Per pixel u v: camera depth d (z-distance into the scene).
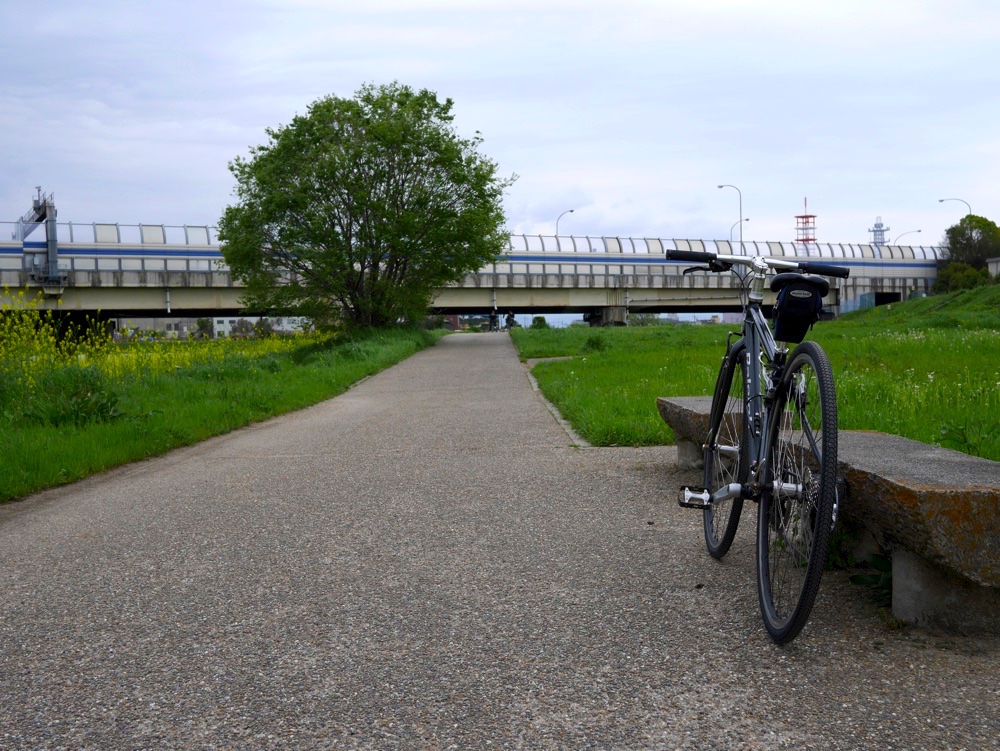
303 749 2.24
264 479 6.70
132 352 17.59
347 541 4.50
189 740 2.31
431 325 97.44
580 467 6.63
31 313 13.65
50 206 58.91
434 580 3.74
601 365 19.14
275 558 4.21
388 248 38.31
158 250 63.91
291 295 38.38
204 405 12.02
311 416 12.44
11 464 7.02
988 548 2.66
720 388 3.99
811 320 3.08
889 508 2.85
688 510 4.95
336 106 38.00
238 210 37.53
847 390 8.94
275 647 2.99
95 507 5.87
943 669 2.59
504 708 2.45
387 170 38.19
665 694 2.50
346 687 2.63
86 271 58.47
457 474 6.54
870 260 94.19
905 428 6.77
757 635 2.94
